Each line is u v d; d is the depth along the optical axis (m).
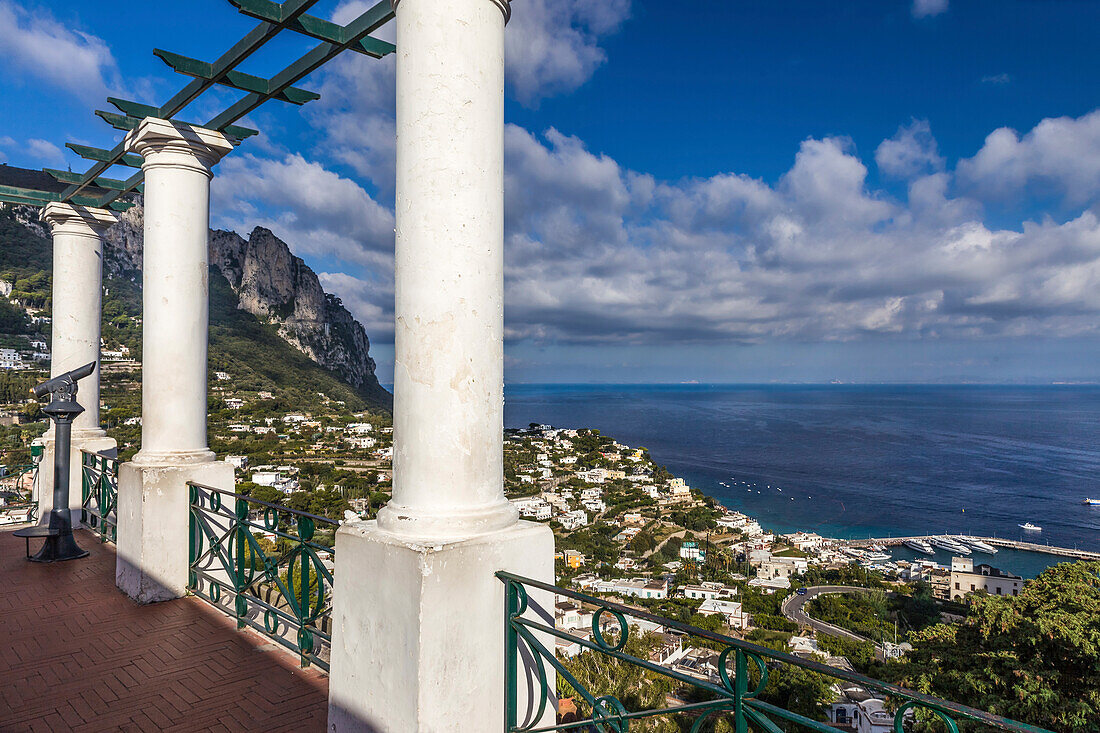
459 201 2.20
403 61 2.27
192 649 3.53
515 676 2.19
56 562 5.30
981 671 8.98
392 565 2.09
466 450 2.21
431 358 2.19
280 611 3.56
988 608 9.28
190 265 4.54
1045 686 8.27
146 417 4.55
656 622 1.67
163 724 2.71
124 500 4.59
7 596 4.45
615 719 1.78
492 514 2.24
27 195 6.35
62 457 5.45
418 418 2.20
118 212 6.92
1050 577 9.23
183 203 4.50
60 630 3.82
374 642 2.17
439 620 2.00
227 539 4.60
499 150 2.35
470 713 2.08
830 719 10.55
